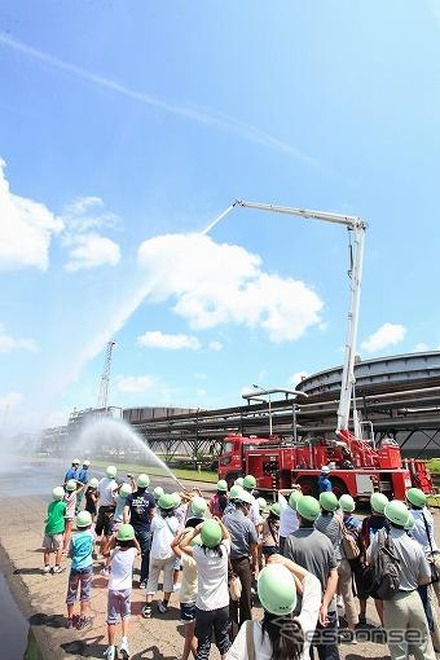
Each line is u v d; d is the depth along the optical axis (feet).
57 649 17.58
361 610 18.85
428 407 81.76
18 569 29.22
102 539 31.81
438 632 15.60
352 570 18.08
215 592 13.85
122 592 16.97
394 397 81.82
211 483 92.94
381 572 13.26
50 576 27.66
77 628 19.71
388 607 13.25
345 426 55.47
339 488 49.62
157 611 21.62
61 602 23.11
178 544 16.58
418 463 50.19
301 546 12.82
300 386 151.94
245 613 16.33
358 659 16.47
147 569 25.02
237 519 17.33
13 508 57.26
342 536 17.80
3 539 38.60
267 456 59.00
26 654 17.03
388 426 81.51
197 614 13.88
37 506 59.11
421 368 107.14
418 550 13.55
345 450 52.65
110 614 16.87
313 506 13.28
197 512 17.93
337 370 124.26
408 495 17.89
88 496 37.65
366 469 49.06
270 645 7.95
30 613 21.58
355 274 60.44
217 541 13.88
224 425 125.70
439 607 16.76
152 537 21.75
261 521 22.77
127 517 24.93
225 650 13.64
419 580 13.42
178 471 125.18
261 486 58.49
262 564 22.45
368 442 54.03
